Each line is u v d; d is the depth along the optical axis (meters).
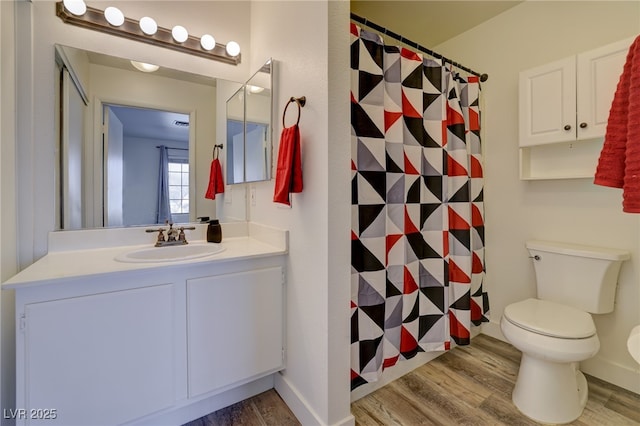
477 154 2.05
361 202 1.44
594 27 1.69
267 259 1.46
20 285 0.94
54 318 1.00
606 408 1.43
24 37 1.31
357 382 1.43
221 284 1.33
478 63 2.25
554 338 1.29
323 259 1.22
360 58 1.44
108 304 1.09
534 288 1.97
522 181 2.02
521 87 1.85
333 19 1.21
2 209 1.13
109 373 1.10
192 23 1.77
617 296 1.61
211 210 1.85
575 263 1.64
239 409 1.45
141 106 1.65
